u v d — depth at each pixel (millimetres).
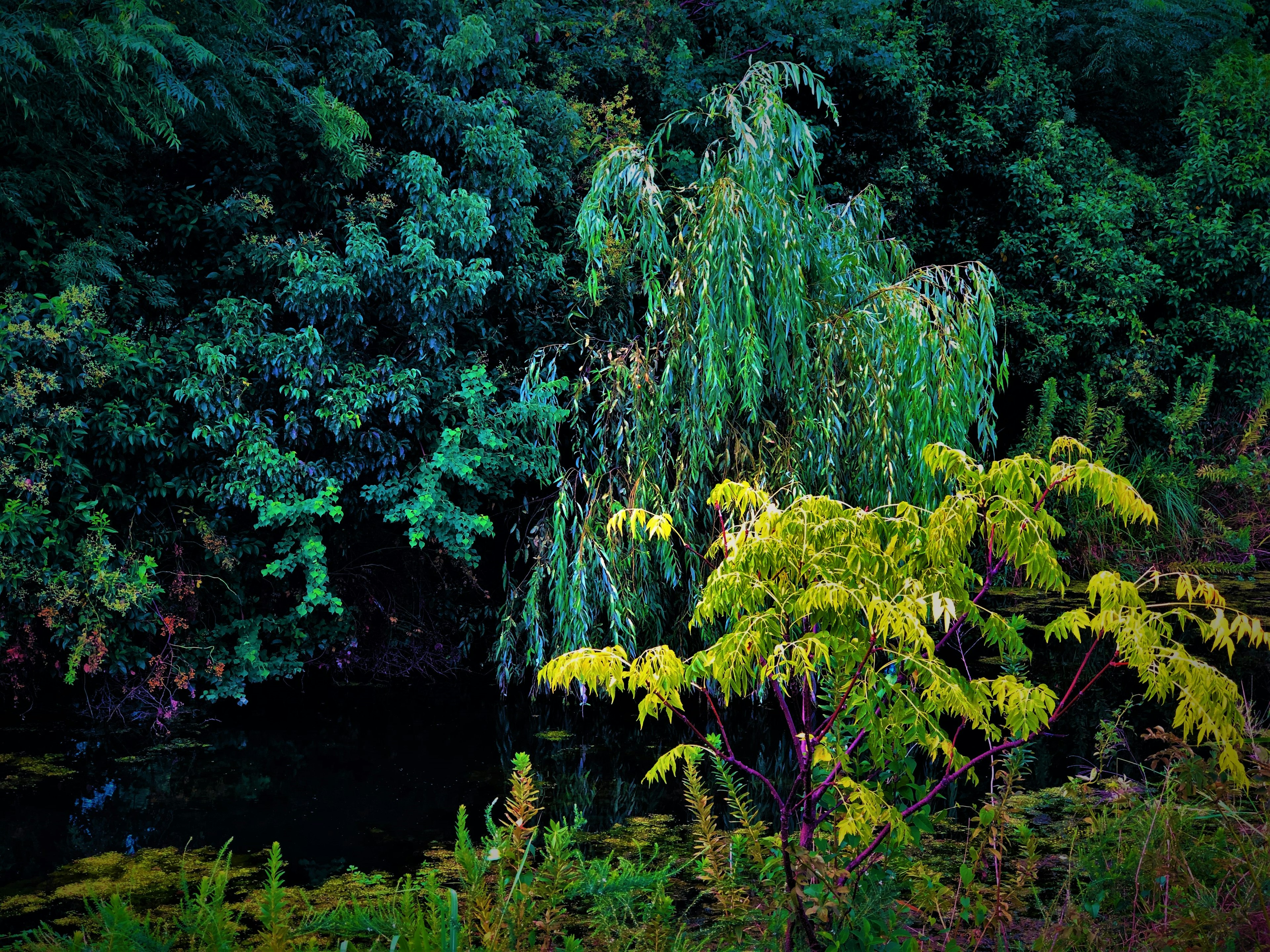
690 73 11703
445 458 8422
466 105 9094
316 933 3359
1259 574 12805
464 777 6547
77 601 7484
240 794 6188
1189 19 16766
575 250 9898
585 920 3646
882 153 12812
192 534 8625
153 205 8734
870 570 3025
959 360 7148
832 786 3332
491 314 9812
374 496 8688
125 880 4852
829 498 3199
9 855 5184
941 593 3129
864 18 12508
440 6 9570
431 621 9945
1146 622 2877
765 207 7125
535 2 10820
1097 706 7688
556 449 8805
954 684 2926
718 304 7082
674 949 3105
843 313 7375
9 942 4016
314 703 8438
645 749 7180
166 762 6852
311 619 9305
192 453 8383
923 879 3436
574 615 7543
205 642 8492
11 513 7125
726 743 3471
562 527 7773
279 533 9148
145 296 8680
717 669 3076
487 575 10305
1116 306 13500
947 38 13742
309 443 8711
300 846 5320
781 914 3197
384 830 5562
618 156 7695
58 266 7750
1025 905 3283
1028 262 13367
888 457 7102
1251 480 13812
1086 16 17453
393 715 8094
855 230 7918
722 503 3645
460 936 2541
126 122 8016
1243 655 9039
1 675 7840
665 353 7840
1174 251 14523
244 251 8609
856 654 3041
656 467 7602
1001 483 3143
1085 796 4445
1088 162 14922
